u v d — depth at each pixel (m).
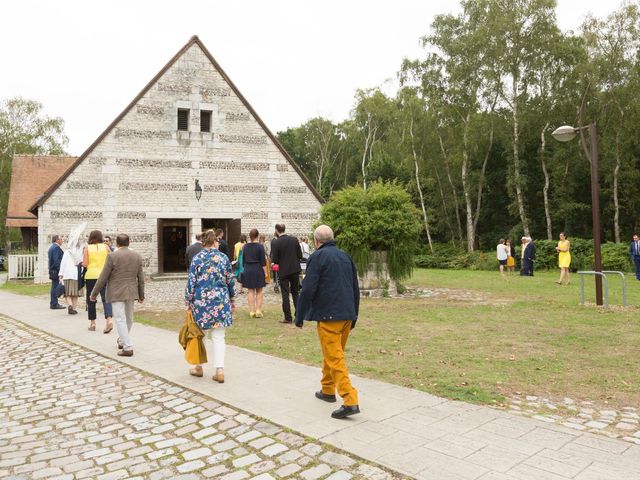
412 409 5.32
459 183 43.56
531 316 11.53
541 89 34.50
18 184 29.25
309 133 56.81
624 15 32.34
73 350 8.79
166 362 7.68
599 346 8.40
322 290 5.33
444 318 11.27
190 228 24.83
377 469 4.00
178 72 24.59
